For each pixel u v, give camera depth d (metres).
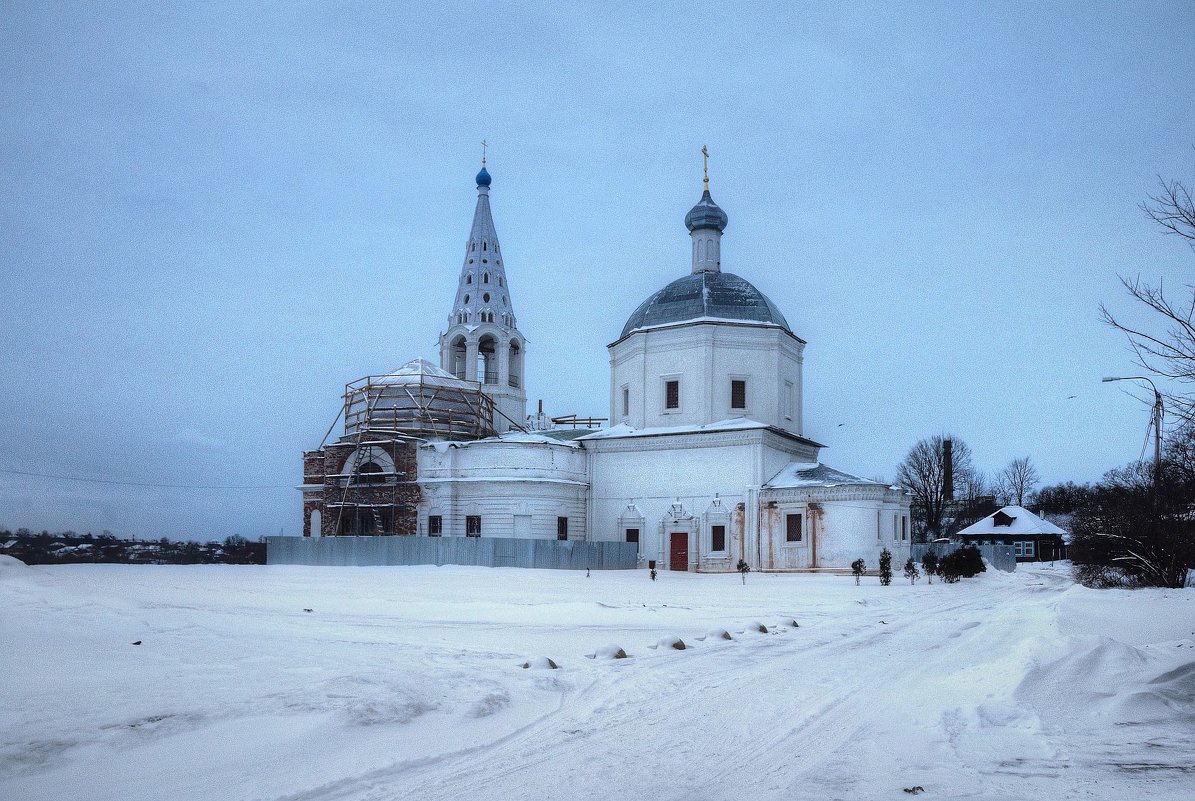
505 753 9.21
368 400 67.31
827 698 12.31
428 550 55.44
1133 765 8.70
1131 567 38.31
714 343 63.75
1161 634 18.94
